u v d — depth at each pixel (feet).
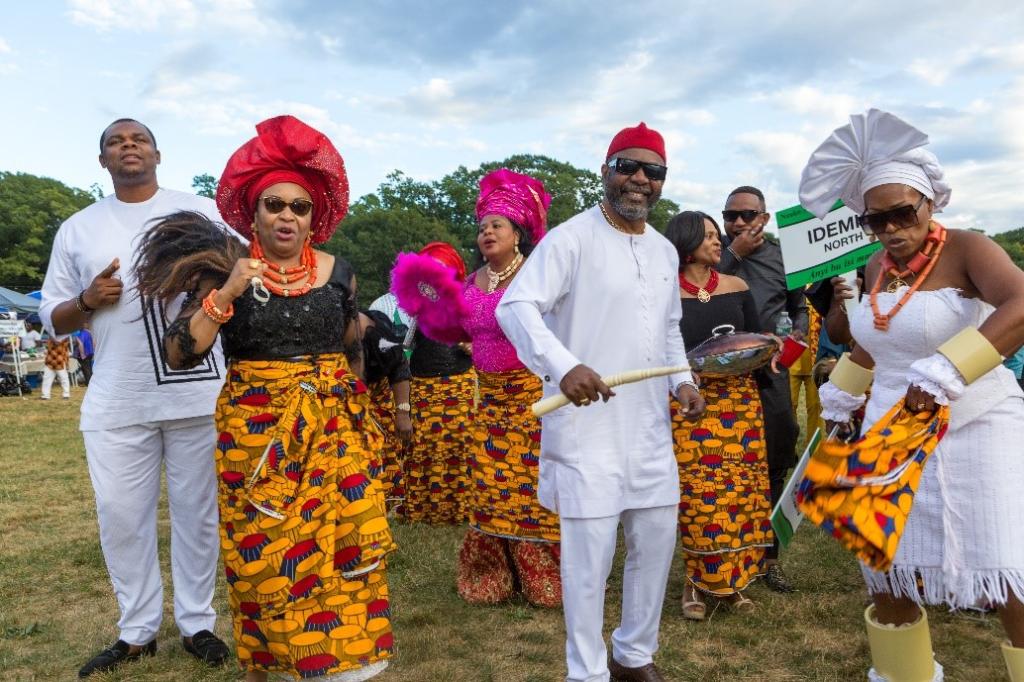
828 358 20.10
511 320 9.88
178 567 12.51
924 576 9.02
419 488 19.25
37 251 221.66
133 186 12.24
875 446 8.43
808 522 19.13
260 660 9.29
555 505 10.32
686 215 14.38
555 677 11.65
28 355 67.41
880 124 8.96
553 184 236.43
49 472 27.99
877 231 9.12
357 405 9.93
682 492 13.78
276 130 9.66
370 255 216.13
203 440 12.21
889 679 9.52
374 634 9.32
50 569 17.07
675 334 11.22
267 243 9.70
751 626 13.32
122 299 11.73
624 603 11.01
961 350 8.13
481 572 14.93
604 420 10.11
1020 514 8.59
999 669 11.55
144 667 12.07
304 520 9.13
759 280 17.30
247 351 9.49
